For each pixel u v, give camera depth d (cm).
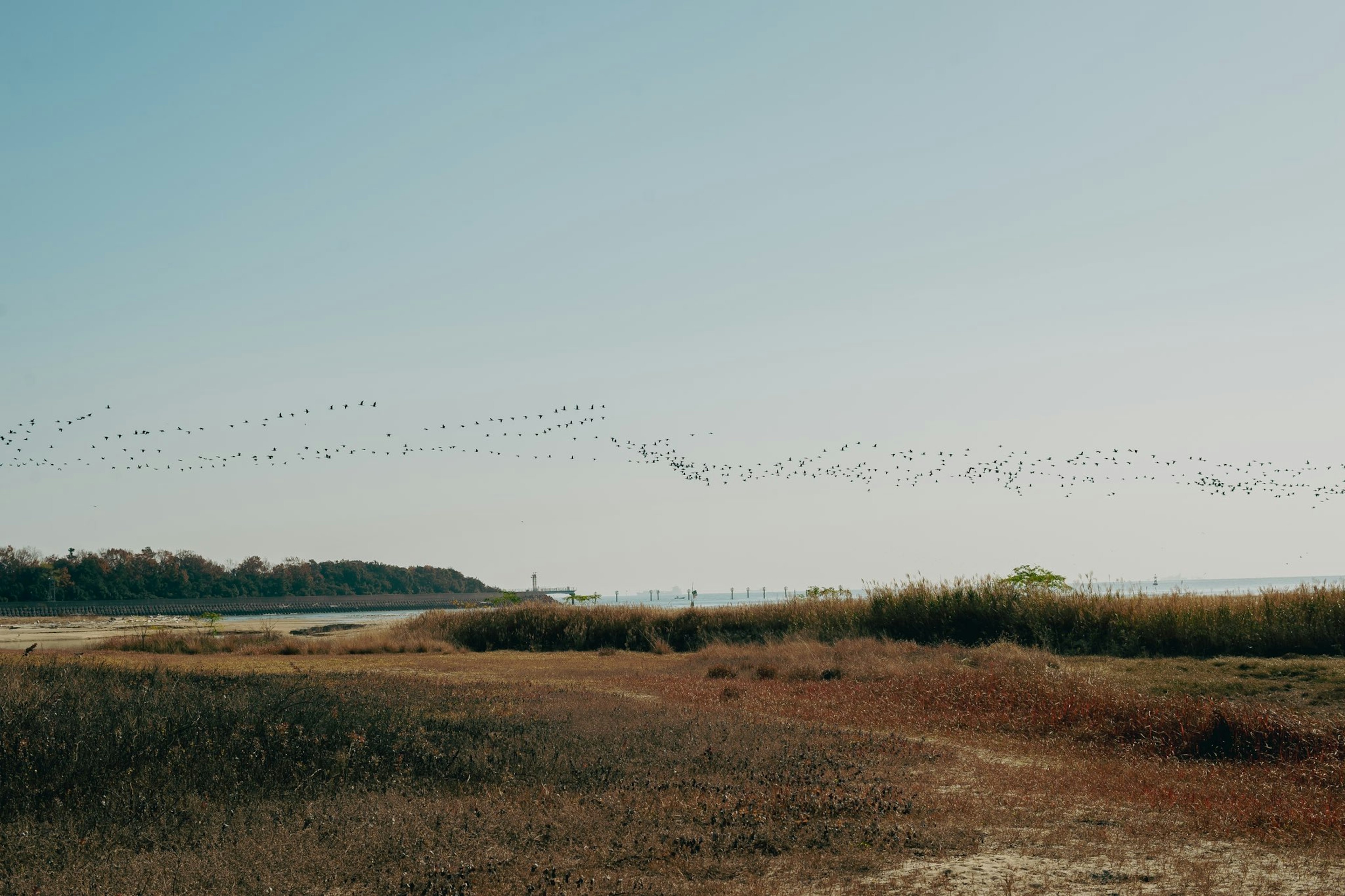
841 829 802
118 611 12019
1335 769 1070
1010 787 1014
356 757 1021
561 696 1728
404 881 638
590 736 1209
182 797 866
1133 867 709
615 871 686
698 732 1269
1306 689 1566
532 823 798
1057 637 2448
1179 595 2408
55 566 13888
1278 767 1129
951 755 1217
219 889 618
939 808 902
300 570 17288
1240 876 689
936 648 2484
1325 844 781
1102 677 1736
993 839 798
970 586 2827
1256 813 881
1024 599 2686
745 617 3459
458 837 741
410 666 2594
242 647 3356
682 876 675
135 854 714
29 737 991
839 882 665
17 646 3769
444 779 978
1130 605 2420
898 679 1911
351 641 3478
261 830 749
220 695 1300
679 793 928
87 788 879
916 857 739
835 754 1179
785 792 935
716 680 2150
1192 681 1691
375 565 19212
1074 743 1341
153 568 15125
